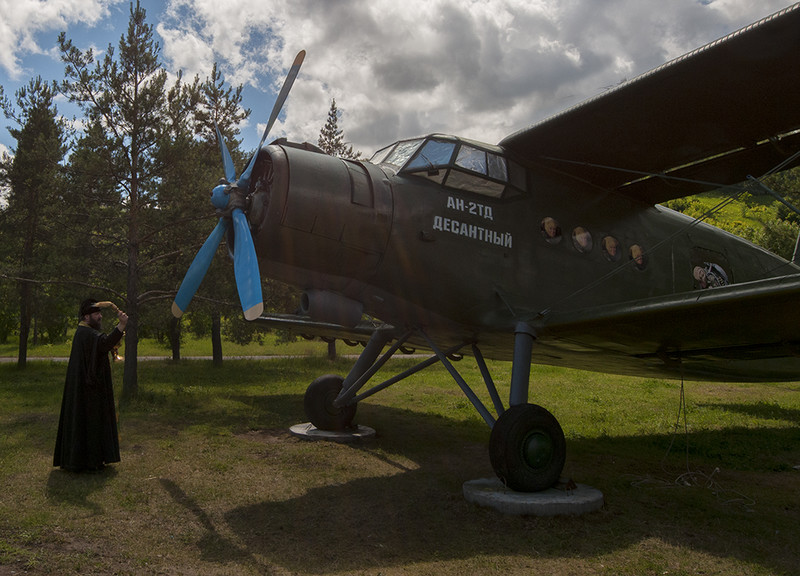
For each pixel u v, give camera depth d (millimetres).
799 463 6270
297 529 3740
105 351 5012
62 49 10219
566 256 5750
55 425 6824
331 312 5062
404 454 6070
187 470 5066
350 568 3158
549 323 5082
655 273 6492
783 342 5168
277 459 5652
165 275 11586
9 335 35844
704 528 3982
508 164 5621
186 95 11102
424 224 4949
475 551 3465
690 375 7359
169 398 9453
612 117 5109
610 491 4875
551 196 5875
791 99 4844
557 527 3926
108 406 5035
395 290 5055
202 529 3682
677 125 5230
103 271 10594
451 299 5164
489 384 5473
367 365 7043
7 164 14773
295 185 4512
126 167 10023
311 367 16391
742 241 8039
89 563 3059
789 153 5641
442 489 4766
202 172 10805
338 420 6957
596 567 3262
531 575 3137
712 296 4219
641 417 9102
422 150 5285
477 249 5195
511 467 4301
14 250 15109
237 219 4762
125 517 3836
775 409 10062
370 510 4164
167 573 3012
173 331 17250
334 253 4695
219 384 11891
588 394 11633
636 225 6539
